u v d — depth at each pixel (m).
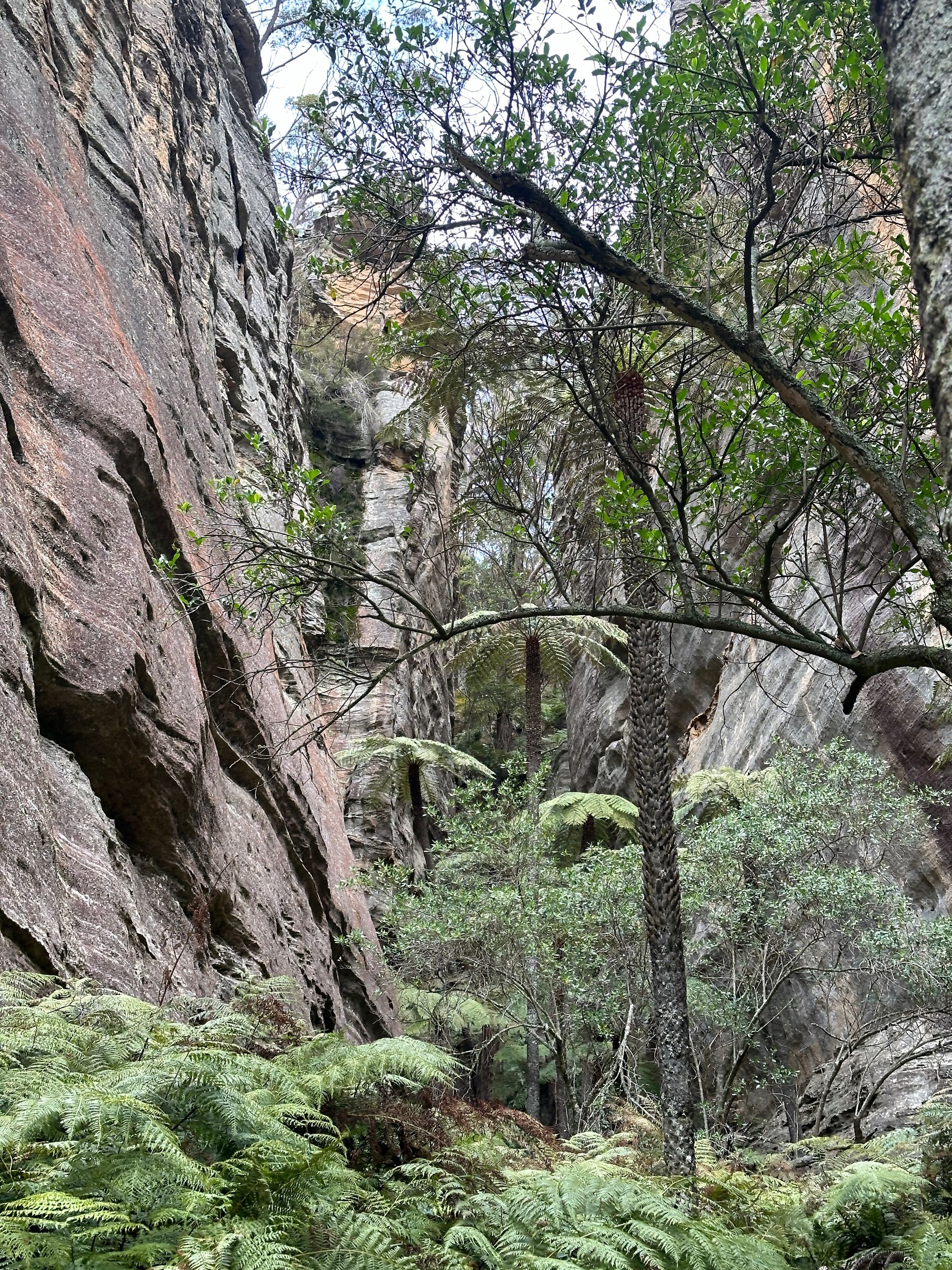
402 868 12.87
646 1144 7.44
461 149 4.19
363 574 4.55
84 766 6.18
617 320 4.63
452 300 4.74
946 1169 6.04
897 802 10.12
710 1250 3.77
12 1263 1.94
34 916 4.46
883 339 4.45
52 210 7.66
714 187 4.80
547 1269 3.16
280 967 8.29
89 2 9.96
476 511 5.65
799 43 4.20
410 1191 3.75
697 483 4.69
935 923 9.18
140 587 6.98
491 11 4.03
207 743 8.00
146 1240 2.31
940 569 2.79
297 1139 3.05
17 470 5.99
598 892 10.67
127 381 7.79
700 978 11.09
